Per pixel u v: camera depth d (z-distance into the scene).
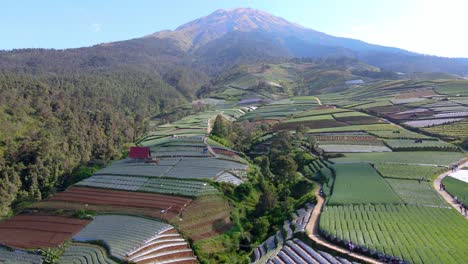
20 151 104.88
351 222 56.31
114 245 56.06
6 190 86.88
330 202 64.94
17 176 94.50
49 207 74.38
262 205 74.06
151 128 180.88
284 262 49.72
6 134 112.25
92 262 52.03
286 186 85.62
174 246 58.09
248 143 127.44
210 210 70.44
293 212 68.44
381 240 49.72
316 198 70.75
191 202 72.19
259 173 93.81
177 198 74.31
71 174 102.62
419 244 48.06
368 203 63.59
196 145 115.94
